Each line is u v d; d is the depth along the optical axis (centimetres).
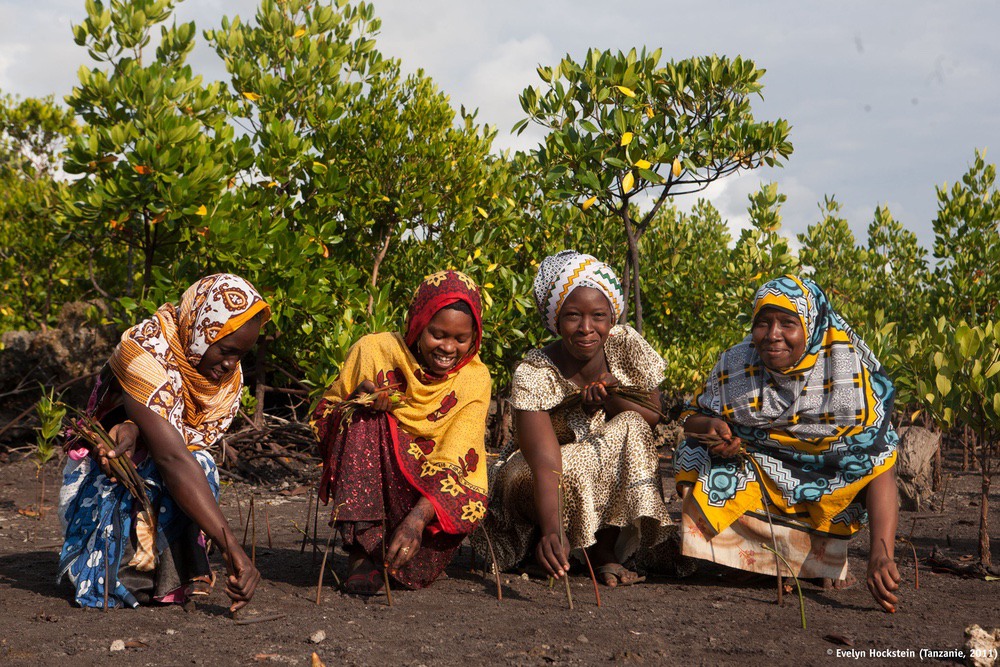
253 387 943
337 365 743
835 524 367
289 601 345
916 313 1249
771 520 363
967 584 388
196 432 349
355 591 357
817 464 365
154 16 790
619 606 340
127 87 731
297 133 862
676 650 280
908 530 552
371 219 923
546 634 296
